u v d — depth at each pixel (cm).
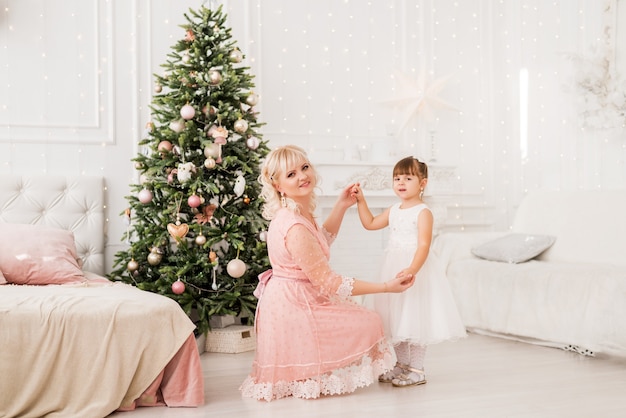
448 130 585
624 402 267
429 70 575
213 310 380
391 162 534
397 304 289
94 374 254
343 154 545
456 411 254
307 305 279
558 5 542
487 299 436
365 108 554
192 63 407
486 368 334
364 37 555
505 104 596
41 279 360
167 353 266
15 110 445
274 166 290
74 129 457
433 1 579
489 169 596
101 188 454
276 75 521
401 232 298
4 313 249
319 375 274
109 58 468
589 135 512
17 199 430
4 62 443
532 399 272
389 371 299
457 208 584
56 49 455
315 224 303
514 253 449
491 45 595
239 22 506
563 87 523
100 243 450
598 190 467
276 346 278
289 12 528
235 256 410
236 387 300
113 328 259
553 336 387
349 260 538
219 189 393
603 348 356
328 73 541
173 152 397
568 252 456
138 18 476
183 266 390
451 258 482
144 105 476
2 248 361
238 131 403
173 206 393
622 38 484
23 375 248
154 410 262
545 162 557
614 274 361
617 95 480
